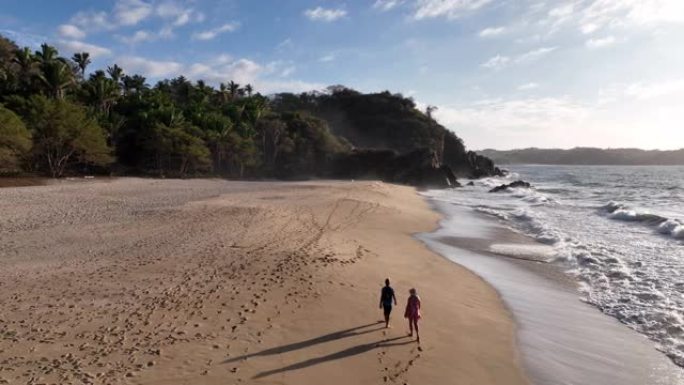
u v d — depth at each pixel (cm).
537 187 8625
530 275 1939
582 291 1705
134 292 1371
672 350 1178
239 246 1986
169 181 6228
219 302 1311
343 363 1012
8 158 4994
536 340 1238
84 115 6141
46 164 6131
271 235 2272
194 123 8356
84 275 1530
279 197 4178
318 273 1639
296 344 1088
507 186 7712
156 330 1112
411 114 14350
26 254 1805
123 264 1672
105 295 1341
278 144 9475
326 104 15300
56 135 5684
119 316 1189
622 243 2567
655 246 2469
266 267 1667
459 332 1255
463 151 14025
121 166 7300
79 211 2928
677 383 1011
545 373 1051
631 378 1034
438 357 1083
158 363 953
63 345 1017
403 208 4078
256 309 1275
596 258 2178
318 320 1237
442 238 2802
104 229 2336
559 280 1862
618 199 5797
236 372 938
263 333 1131
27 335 1062
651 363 1109
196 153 7338
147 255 1806
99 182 5509
